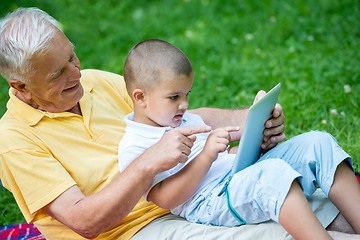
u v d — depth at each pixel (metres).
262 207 3.05
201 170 3.20
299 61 7.41
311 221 2.89
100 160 3.51
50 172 3.23
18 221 4.88
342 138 5.22
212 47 8.60
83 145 3.52
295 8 9.38
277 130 3.46
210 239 3.18
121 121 3.88
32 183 3.23
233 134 4.18
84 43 9.45
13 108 3.49
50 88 3.36
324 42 8.11
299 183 3.07
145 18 10.40
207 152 3.18
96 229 3.12
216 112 4.31
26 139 3.34
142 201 3.54
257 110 3.04
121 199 3.05
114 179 3.43
